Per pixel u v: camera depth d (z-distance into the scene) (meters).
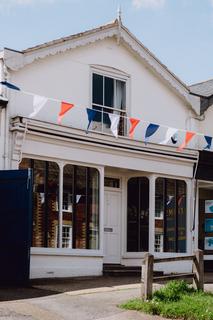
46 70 16.33
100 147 16.94
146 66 18.91
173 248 18.98
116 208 18.47
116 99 18.09
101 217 16.97
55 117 16.33
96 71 17.64
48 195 15.82
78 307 11.20
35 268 15.24
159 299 11.45
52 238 15.80
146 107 18.83
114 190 18.47
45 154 15.73
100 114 17.53
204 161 19.80
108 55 17.97
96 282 14.84
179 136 19.47
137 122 17.17
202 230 21.27
